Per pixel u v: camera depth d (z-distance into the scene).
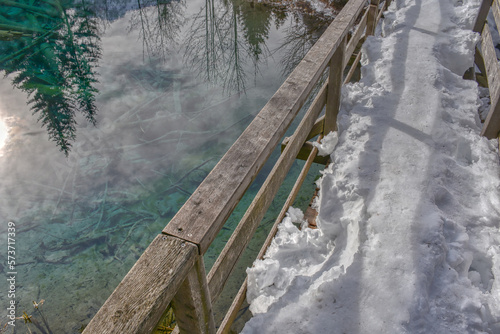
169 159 5.05
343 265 1.81
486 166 2.44
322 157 3.03
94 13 9.38
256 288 1.86
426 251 1.78
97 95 6.33
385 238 1.84
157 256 0.94
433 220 1.92
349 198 2.21
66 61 7.34
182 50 7.50
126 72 6.93
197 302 1.16
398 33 4.25
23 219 4.39
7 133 5.59
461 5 4.98
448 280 1.70
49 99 6.28
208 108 5.86
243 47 7.38
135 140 5.42
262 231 3.92
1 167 5.07
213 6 9.20
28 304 3.56
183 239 0.99
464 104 3.13
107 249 4.04
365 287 1.64
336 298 1.63
